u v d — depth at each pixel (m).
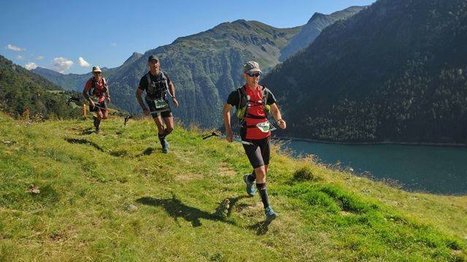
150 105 11.85
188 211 8.05
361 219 8.62
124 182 9.34
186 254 6.21
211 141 15.02
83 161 9.91
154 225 7.05
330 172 16.33
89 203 7.51
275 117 8.41
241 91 8.09
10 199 7.00
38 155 9.41
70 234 6.20
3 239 5.66
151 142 13.73
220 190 9.84
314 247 7.33
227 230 7.54
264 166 8.18
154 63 11.47
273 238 7.52
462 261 7.45
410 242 7.85
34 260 5.10
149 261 5.75
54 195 7.41
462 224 14.62
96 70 14.63
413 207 14.52
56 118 19.52
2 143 9.70
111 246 5.93
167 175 10.35
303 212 8.77
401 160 147.50
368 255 7.19
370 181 17.33
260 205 8.87
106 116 15.02
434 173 113.88
